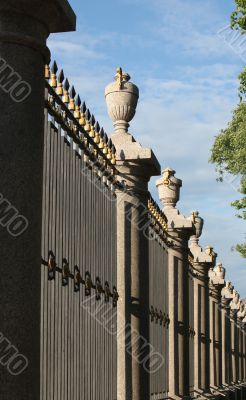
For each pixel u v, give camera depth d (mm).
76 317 9766
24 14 7059
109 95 12953
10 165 6828
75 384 9555
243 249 31719
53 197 8859
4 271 6703
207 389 26938
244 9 21250
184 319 20062
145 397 12484
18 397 6555
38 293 6891
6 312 6645
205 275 27094
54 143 8977
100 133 11484
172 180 20250
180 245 19922
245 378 51875
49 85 8695
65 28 7438
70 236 9562
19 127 6895
